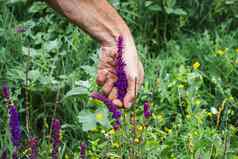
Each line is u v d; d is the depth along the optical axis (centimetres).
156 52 545
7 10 525
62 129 431
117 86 302
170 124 434
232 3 558
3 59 470
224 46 519
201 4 564
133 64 326
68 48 496
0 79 446
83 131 421
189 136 384
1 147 374
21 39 495
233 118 450
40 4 548
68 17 331
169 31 558
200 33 559
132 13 539
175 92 446
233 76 488
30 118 421
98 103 413
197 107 416
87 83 429
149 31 551
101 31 331
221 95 462
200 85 466
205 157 368
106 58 330
